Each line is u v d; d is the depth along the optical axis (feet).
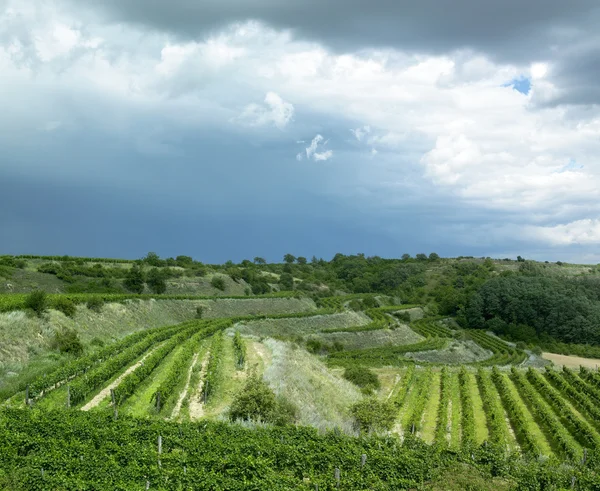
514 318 514.27
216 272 428.15
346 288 639.76
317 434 112.88
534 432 172.96
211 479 80.38
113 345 168.25
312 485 87.10
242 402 121.60
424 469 101.60
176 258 474.08
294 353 213.46
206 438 96.58
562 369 322.96
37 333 148.97
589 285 565.94
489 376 267.18
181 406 127.03
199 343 207.41
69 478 75.31
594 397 229.04
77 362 135.95
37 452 84.48
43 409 102.06
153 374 150.61
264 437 101.71
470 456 116.98
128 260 384.88
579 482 108.17
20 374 122.01
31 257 329.11
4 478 73.61
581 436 165.89
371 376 231.30
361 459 98.58
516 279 555.69
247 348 207.00
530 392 219.00
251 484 80.89
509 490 101.09
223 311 331.77
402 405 200.23
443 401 205.36
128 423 98.99
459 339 428.15
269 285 480.64
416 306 579.48
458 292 591.78
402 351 334.24
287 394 140.67
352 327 374.43
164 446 93.86
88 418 98.89
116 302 230.68
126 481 78.33
